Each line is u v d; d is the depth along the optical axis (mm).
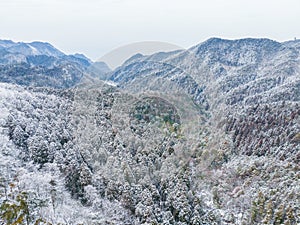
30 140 23297
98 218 13938
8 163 21391
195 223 15977
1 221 17219
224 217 22375
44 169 20391
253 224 23750
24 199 18297
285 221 23172
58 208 16922
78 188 16984
